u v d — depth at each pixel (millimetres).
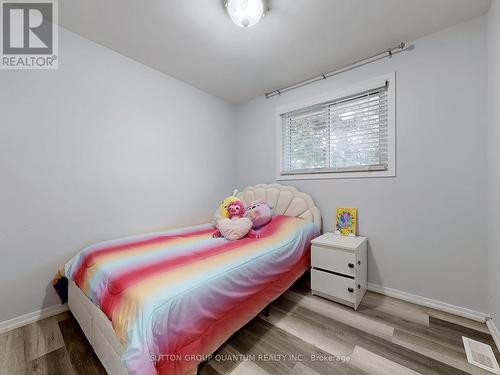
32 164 1611
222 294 1206
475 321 1598
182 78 2516
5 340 1425
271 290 1643
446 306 1728
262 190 2828
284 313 1725
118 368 978
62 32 1728
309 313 1724
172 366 933
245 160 3193
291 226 2148
